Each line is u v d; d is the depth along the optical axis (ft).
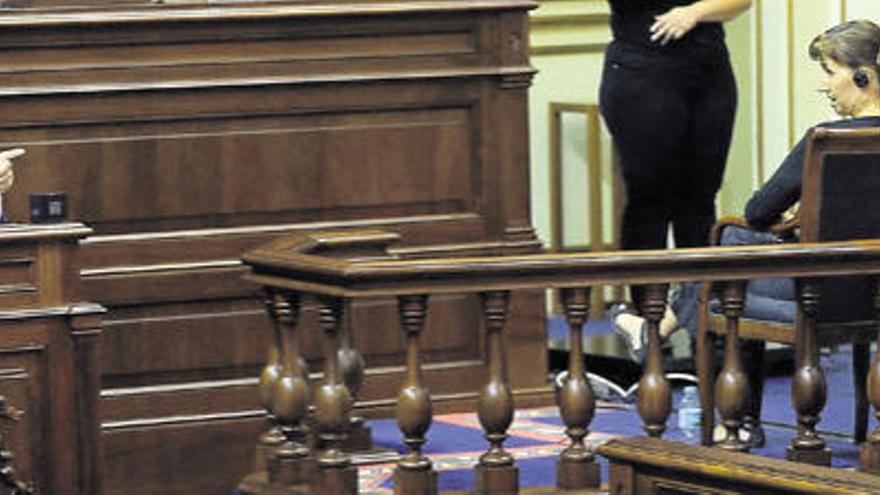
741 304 35.37
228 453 44.73
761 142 59.21
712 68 47.11
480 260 34.12
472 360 46.29
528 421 44.83
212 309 44.88
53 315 37.37
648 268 34.65
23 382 37.37
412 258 45.80
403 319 34.12
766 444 41.29
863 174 37.42
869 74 39.45
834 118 58.03
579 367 34.99
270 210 45.32
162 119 44.50
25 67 43.62
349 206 45.75
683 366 48.01
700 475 29.45
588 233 61.05
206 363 44.80
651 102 46.73
